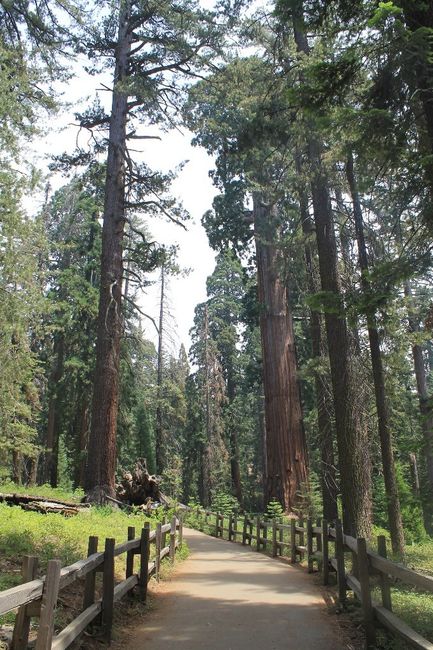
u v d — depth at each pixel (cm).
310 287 1908
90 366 3356
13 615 602
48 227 3700
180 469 5050
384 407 1432
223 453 4712
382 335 1466
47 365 3772
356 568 816
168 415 4959
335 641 679
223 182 2580
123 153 2319
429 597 890
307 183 1581
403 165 885
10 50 1633
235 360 5234
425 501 935
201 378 5009
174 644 656
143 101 2316
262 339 2712
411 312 1603
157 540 1073
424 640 511
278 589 1005
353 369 1442
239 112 1970
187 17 2181
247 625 747
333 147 1400
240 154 1709
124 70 2328
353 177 1478
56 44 1905
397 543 1357
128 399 3519
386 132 846
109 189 2294
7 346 1889
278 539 1720
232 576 1147
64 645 486
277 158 1847
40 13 1852
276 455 2523
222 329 5319
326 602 895
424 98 829
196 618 780
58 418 3731
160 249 2317
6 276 1680
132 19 2325
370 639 648
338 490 1802
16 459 2905
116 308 2202
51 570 442
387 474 1401
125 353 3506
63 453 4694
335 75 837
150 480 2273
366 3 828
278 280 2684
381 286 891
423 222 889
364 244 1481
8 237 1616
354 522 1339
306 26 943
